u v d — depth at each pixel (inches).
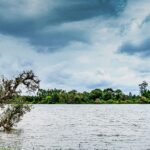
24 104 1401.3
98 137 2404.0
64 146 1893.5
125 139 2267.5
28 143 1999.3
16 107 1358.3
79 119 4852.4
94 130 3019.2
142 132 2807.6
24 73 1213.1
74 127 3363.7
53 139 2234.3
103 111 7529.5
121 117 5374.0
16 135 2401.6
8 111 1339.8
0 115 1337.4
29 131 2768.2
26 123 3828.7
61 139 2245.3
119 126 3511.3
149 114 6289.4
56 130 2972.4
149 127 3361.2
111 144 2000.5
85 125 3654.0
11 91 1206.9
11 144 1934.1
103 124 3831.2
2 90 1207.6
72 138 2321.6
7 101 1240.8
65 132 2792.8
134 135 2551.7
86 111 7568.9
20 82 1209.4
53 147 1841.8
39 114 6387.8
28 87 1218.6
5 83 1208.8
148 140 2206.0
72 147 1856.5
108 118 5098.4
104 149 1793.8
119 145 1953.7
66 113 6756.9
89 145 1945.1
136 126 3508.9
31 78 1219.2
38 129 3021.7
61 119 4810.5
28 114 6323.8
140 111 7406.5
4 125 1350.9
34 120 4473.4
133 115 5969.5
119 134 2635.3
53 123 3929.6
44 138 2284.7
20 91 1220.5
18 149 1718.8
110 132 2817.4
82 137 2390.5
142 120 4576.8
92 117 5383.9
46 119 4778.5
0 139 2148.1
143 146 1916.8
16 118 1403.8
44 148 1798.7
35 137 2335.1
